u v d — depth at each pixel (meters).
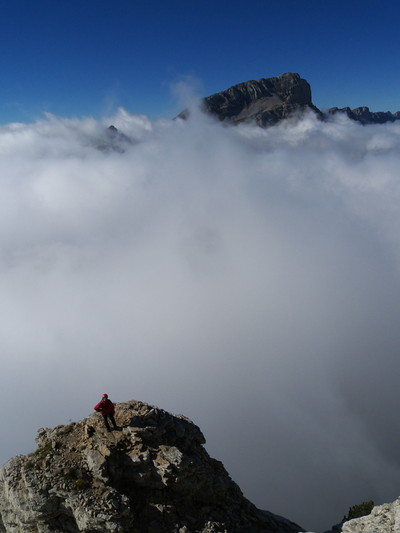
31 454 22.16
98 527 18.78
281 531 23.33
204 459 24.11
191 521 20.98
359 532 19.72
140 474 21.00
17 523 21.05
